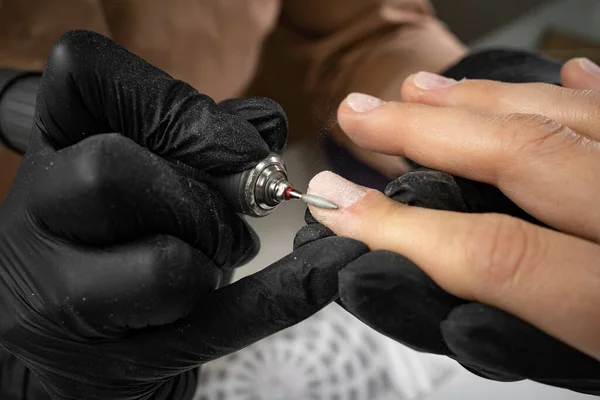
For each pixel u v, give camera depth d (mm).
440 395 289
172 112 234
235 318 230
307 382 293
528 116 229
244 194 236
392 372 294
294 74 378
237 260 245
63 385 235
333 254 227
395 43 351
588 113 239
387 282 216
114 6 312
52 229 221
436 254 217
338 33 360
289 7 364
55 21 296
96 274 217
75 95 228
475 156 230
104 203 212
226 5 327
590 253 209
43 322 225
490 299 213
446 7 480
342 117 256
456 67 304
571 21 459
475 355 212
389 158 308
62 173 213
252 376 296
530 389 287
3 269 227
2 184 325
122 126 234
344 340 302
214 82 340
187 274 219
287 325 233
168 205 220
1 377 272
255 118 249
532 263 209
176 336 230
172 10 317
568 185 219
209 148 234
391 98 336
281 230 328
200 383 294
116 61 230
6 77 269
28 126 263
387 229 224
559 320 207
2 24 291
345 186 235
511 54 301
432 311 217
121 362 230
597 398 282
